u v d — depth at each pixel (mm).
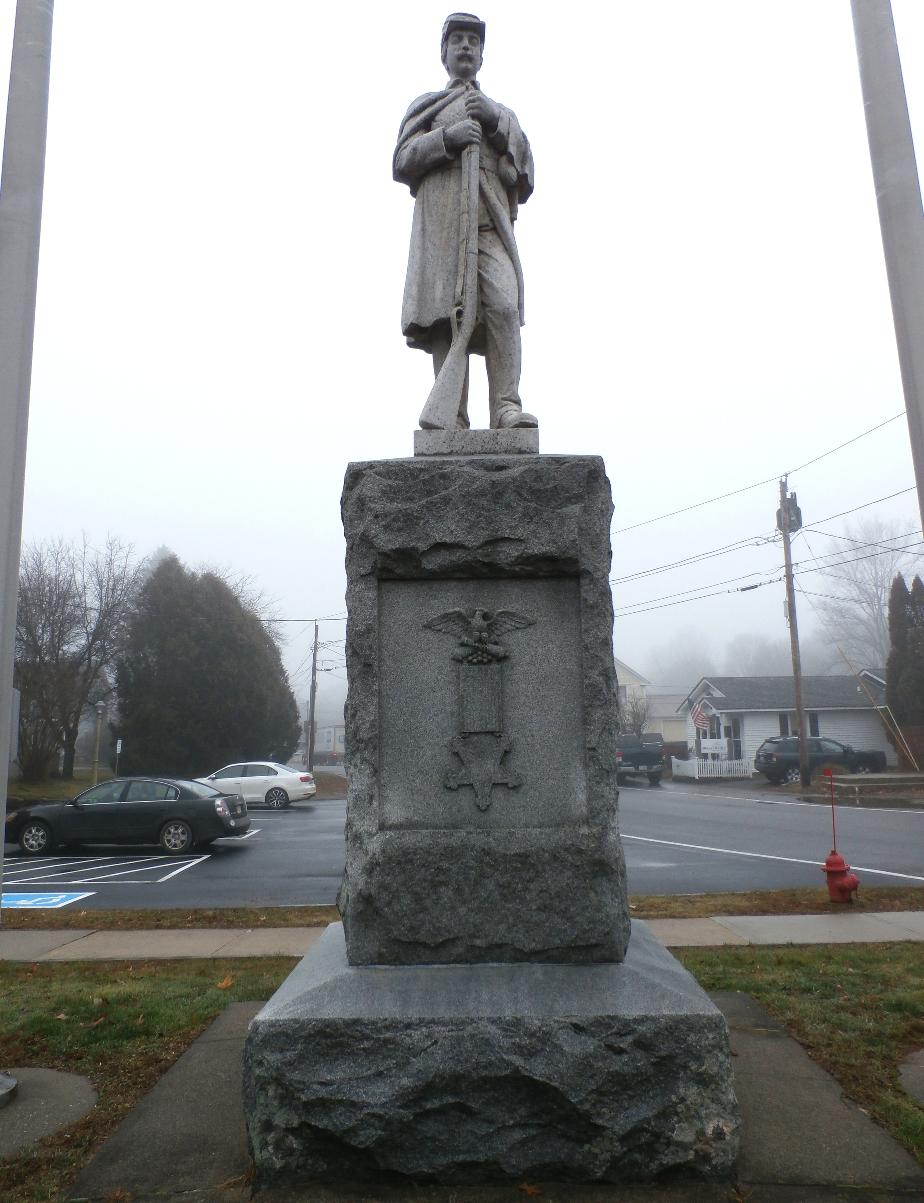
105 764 44406
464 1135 3041
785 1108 3727
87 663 33719
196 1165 3309
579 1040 3098
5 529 4523
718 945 7316
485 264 4625
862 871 11594
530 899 3473
